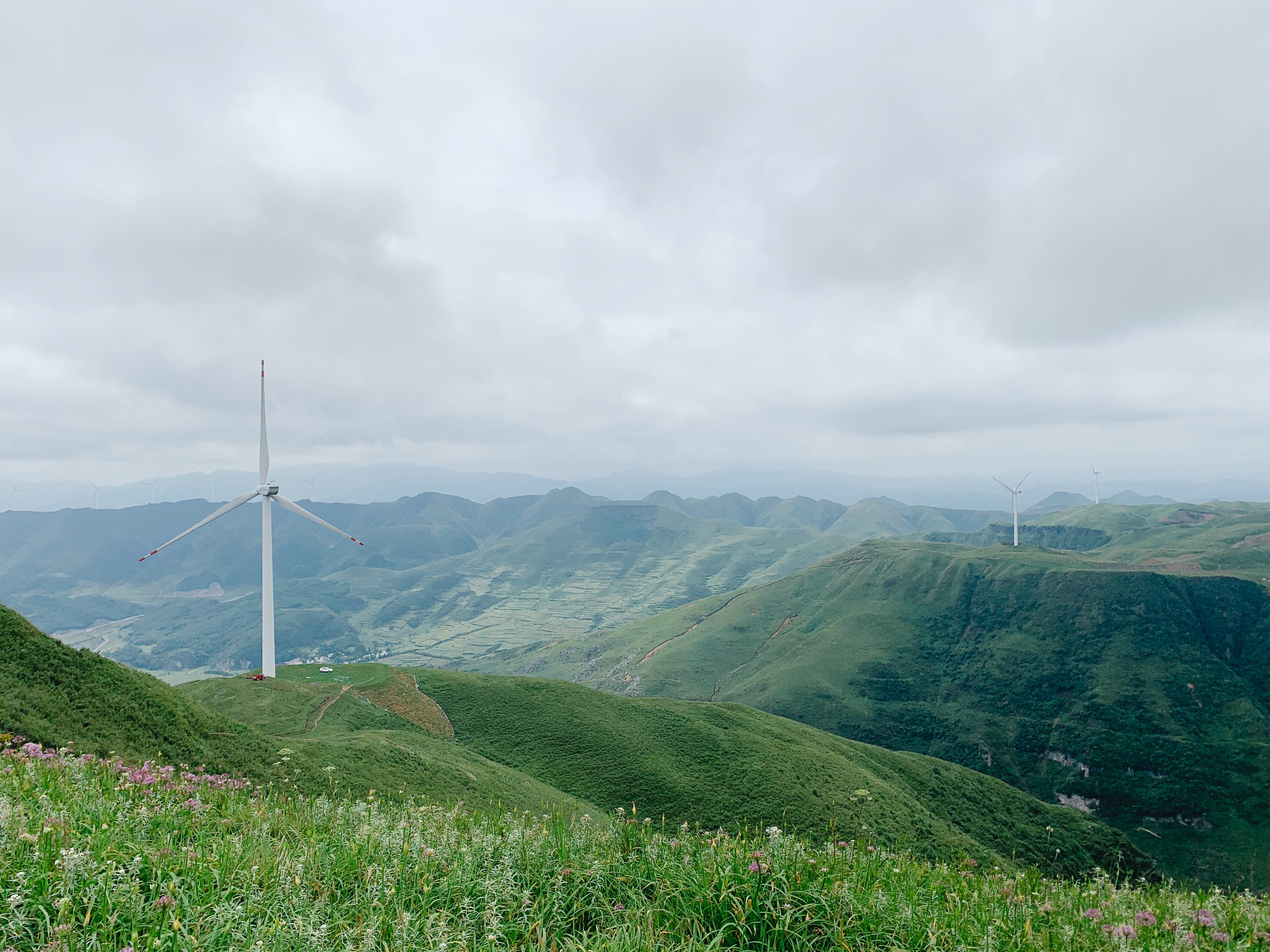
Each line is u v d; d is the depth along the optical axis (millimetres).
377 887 7395
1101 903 8797
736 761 109000
